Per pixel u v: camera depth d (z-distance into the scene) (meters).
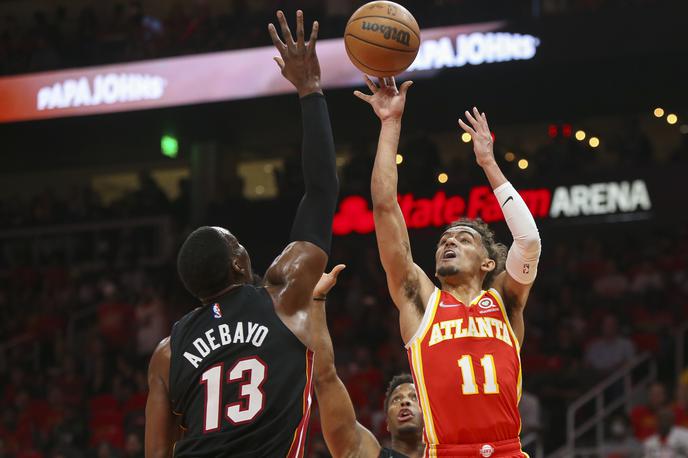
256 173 25.36
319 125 4.00
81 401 17.66
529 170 21.86
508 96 19.67
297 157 21.45
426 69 18.41
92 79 20.38
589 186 18.72
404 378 5.85
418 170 19.55
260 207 20.58
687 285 16.58
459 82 18.67
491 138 5.02
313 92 4.05
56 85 20.58
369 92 18.77
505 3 18.30
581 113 21.05
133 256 21.34
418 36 4.99
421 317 4.71
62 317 20.19
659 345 15.26
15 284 21.50
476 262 4.83
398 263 4.75
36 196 23.91
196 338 3.72
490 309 4.71
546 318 16.58
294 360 3.68
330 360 4.98
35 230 22.36
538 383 14.77
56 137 22.02
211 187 22.47
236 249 3.96
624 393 14.38
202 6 21.94
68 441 15.98
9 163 24.42
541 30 17.91
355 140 22.92
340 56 18.69
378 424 14.13
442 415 4.52
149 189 22.23
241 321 3.72
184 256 3.86
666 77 18.77
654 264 17.64
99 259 21.70
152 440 3.68
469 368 4.55
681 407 12.66
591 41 17.64
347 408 5.12
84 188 23.44
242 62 19.62
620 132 22.33
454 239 4.88
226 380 3.61
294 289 3.79
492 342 4.61
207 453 3.51
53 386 18.05
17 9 25.86
